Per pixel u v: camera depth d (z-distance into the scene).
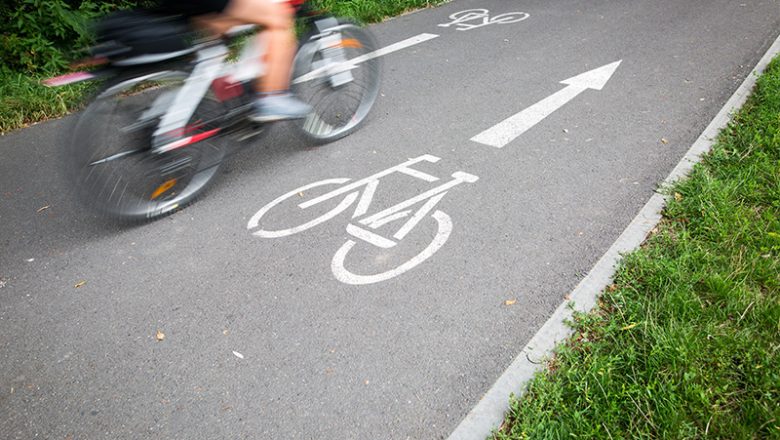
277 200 4.10
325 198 4.09
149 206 3.91
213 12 3.66
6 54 6.89
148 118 3.59
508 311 2.97
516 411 2.34
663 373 2.38
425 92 6.03
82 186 3.69
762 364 2.37
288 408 2.49
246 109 3.96
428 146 4.79
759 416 2.17
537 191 4.01
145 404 2.55
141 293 3.26
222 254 3.55
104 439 2.40
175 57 3.56
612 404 2.25
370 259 3.41
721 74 5.88
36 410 2.54
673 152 4.40
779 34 6.98
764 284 2.84
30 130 5.70
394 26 8.96
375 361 2.70
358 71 5.00
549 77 6.21
